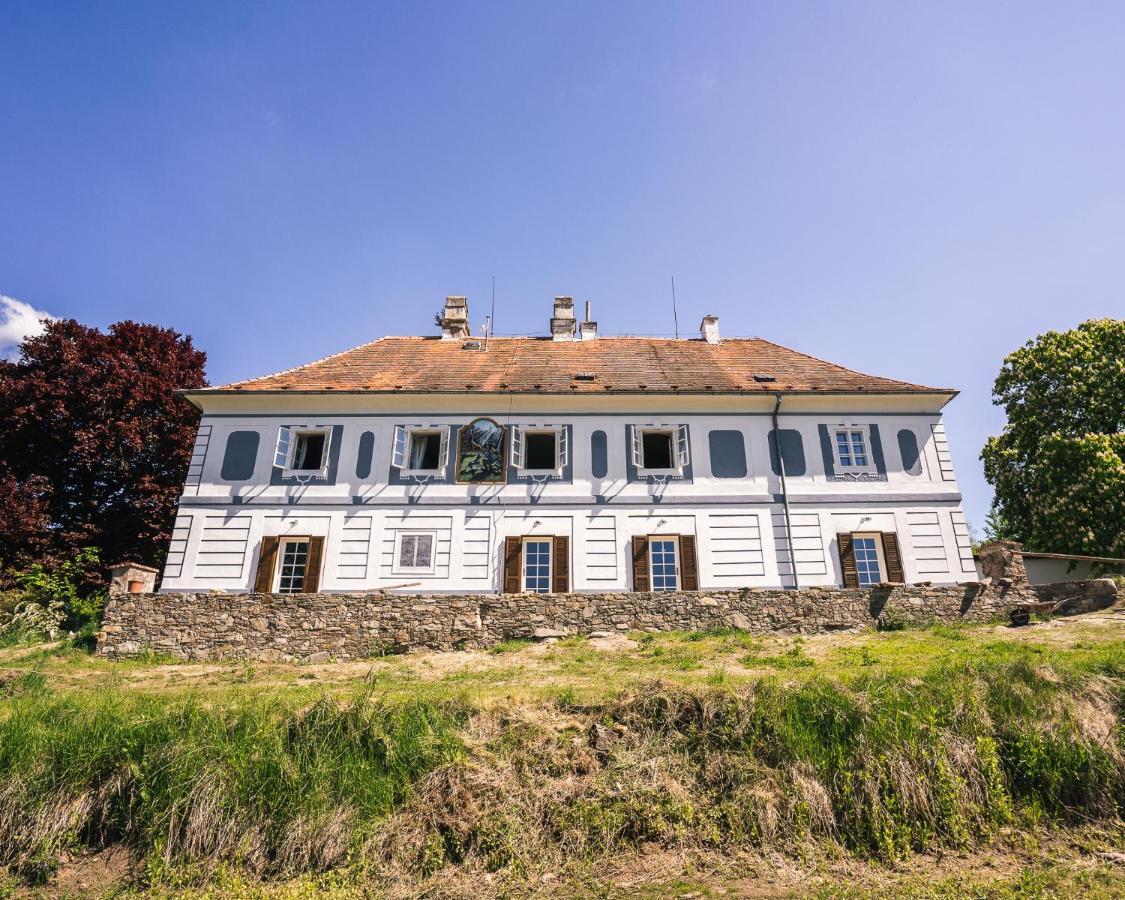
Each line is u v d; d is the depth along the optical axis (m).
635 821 8.63
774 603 16.88
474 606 16.59
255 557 20.22
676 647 15.04
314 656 16.14
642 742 9.62
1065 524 24.28
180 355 28.83
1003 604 16.95
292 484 20.91
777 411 21.75
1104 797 8.91
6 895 8.02
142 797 8.72
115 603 16.73
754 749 9.40
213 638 16.45
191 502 20.67
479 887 7.93
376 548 20.34
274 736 9.35
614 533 20.58
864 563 20.64
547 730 9.76
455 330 27.77
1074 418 26.38
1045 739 9.31
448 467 21.17
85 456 24.03
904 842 8.36
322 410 21.75
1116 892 7.44
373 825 8.54
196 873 8.16
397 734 9.44
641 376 23.27
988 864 8.09
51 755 9.16
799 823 8.52
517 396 21.56
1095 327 27.03
